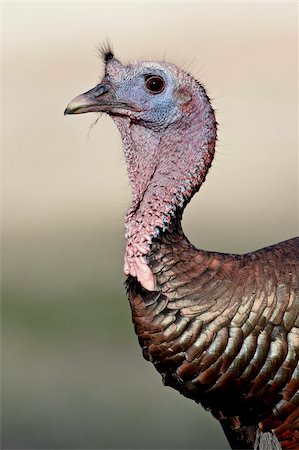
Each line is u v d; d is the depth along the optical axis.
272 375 14.02
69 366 26.95
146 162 14.59
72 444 24.36
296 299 14.00
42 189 39.72
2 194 39.34
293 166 40.28
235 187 38.22
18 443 24.50
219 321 13.88
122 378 26.31
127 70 14.80
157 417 24.78
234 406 14.30
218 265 14.06
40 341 28.28
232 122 43.50
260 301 13.94
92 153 42.72
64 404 25.48
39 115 46.53
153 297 14.02
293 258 14.22
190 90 14.54
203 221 35.38
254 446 14.70
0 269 32.38
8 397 25.86
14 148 43.44
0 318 29.53
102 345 28.08
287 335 13.98
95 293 30.58
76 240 34.91
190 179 14.45
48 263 33.03
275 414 14.25
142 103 14.64
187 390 14.27
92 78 51.22
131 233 14.27
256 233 34.56
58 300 30.22
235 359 13.94
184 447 24.17
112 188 39.19
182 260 14.09
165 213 14.25
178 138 14.53
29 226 36.34
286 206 36.69
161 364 14.18
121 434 24.47
